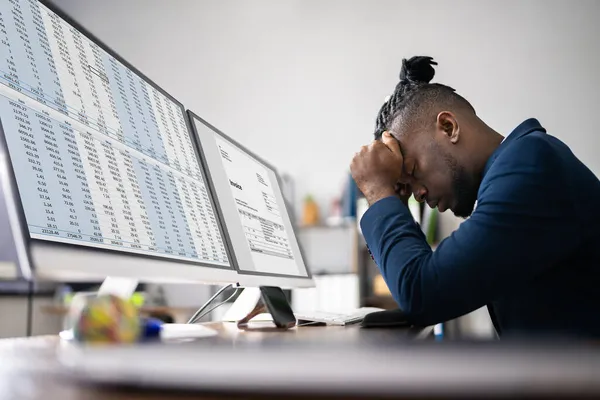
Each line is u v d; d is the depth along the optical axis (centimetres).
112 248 69
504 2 421
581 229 98
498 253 95
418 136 124
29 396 32
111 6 493
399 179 126
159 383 29
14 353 51
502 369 25
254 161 136
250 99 468
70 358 35
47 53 67
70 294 230
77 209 64
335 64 455
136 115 86
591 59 403
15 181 55
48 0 70
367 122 446
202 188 104
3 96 57
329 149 451
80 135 69
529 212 96
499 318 113
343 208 407
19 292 235
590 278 100
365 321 101
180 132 102
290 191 450
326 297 343
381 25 446
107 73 81
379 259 108
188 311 288
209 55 477
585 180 103
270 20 470
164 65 482
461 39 427
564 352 28
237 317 124
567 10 409
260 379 27
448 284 95
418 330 95
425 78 132
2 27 60
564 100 405
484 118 416
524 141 104
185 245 90
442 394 24
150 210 82
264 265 121
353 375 26
